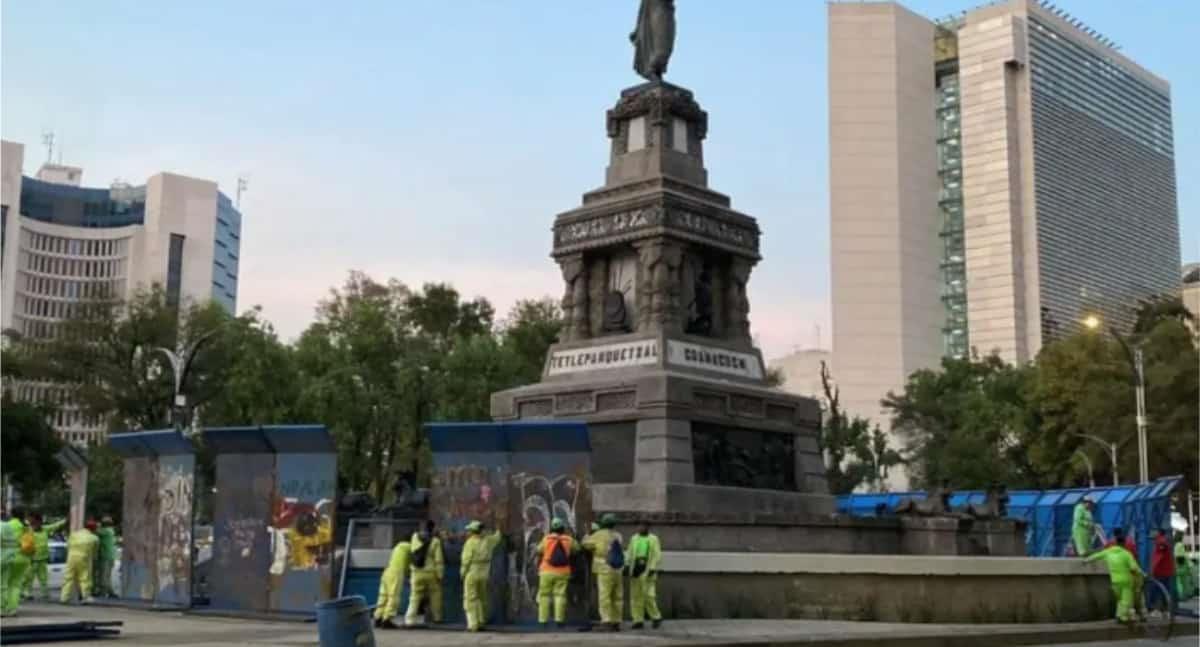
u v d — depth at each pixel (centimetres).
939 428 9931
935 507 2933
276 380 6306
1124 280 17050
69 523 5312
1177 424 6856
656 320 2936
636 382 2802
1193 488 7100
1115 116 17438
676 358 2902
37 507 9325
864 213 14825
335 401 6034
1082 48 16850
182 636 1894
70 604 2717
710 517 2483
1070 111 16350
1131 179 17662
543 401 2970
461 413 6144
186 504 2550
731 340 3123
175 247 17850
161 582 2583
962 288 15288
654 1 3250
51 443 6956
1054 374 7681
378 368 6388
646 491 2675
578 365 3039
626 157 3183
